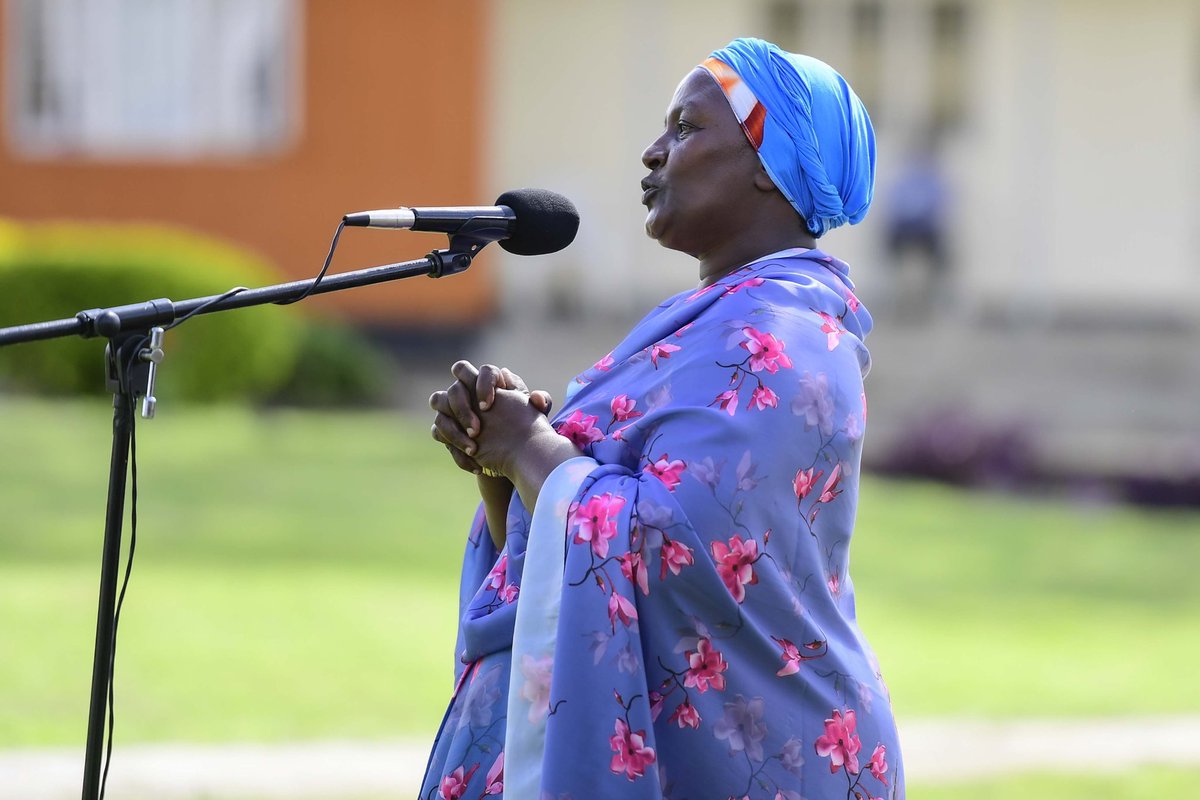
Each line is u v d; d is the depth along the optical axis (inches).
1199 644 1261.1
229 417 2049.7
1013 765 880.9
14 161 2559.1
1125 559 1610.5
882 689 414.9
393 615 1210.0
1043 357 2341.3
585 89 2645.2
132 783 786.8
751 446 391.2
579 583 385.1
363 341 2479.1
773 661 391.5
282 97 2551.7
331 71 2539.4
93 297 2053.4
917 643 1224.2
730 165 427.5
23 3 2539.4
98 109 2559.1
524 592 395.2
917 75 2613.2
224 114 2559.1
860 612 1322.6
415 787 800.9
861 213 440.5
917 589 1425.9
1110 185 2647.6
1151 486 1942.7
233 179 2554.1
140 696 954.1
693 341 408.8
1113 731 969.5
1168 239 2647.6
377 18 2536.9
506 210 449.4
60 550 1368.1
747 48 430.6
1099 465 1987.0
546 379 2305.6
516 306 2596.0
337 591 1279.5
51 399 2073.1
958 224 2623.0
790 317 405.1
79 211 2559.1
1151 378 2301.9
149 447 1813.5
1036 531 1715.1
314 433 1991.9
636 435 404.2
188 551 1396.4
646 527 385.4
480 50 2541.8
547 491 397.7
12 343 400.2
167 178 2556.6
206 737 879.7
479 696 414.9
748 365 397.7
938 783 837.2
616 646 381.1
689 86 435.8
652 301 2620.6
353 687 1006.4
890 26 2613.2
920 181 2549.2
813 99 426.6
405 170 2544.3
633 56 2640.3
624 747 378.0
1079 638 1270.9
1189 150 2647.6
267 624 1158.3
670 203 433.7
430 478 1765.5
